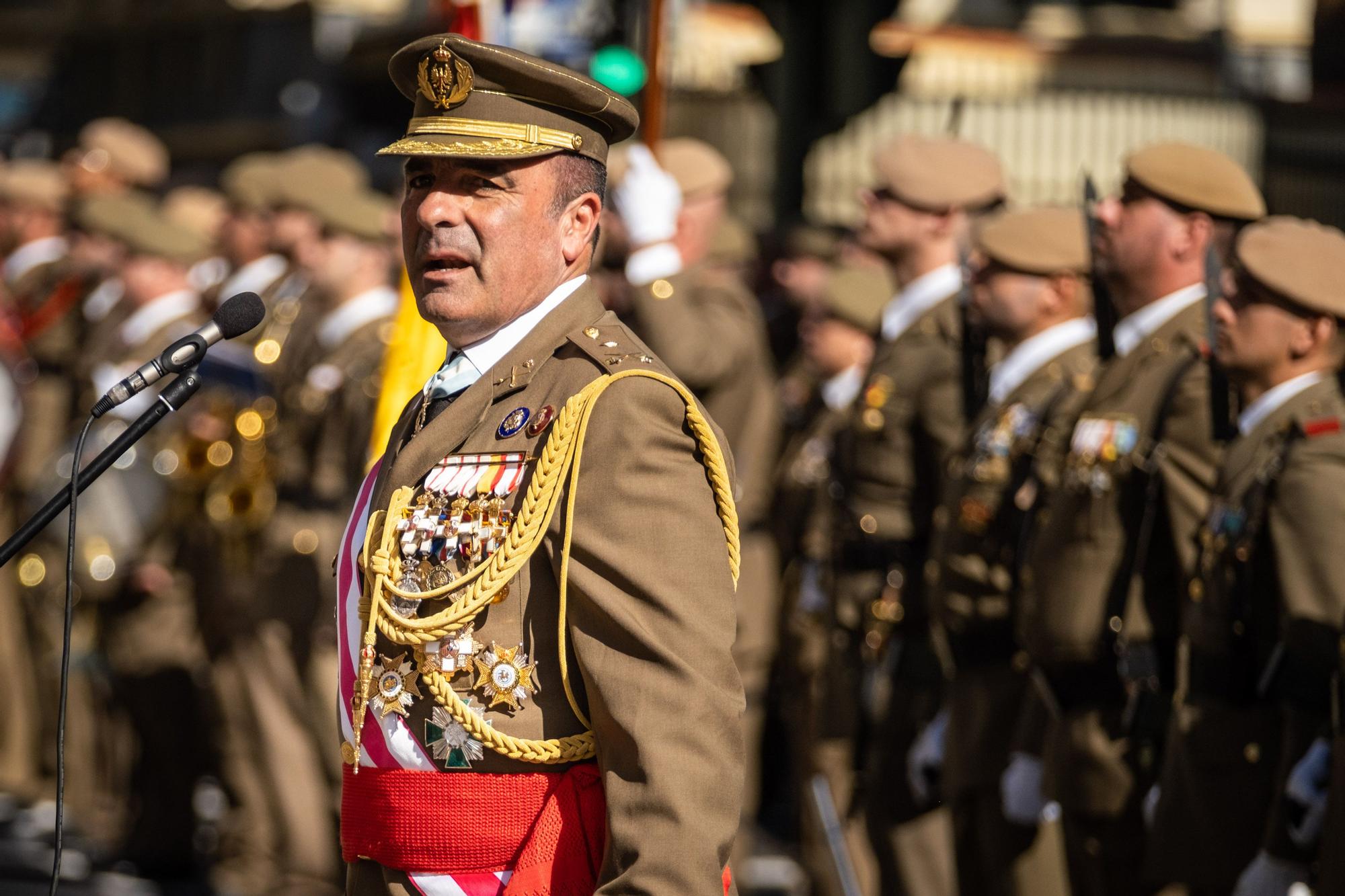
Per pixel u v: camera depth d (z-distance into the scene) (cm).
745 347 2350
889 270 2727
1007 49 4406
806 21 3603
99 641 2834
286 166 2703
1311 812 1449
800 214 3625
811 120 3619
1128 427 1698
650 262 2236
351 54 4531
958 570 1948
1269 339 1534
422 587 1018
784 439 3011
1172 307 1750
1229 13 4966
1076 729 1716
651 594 964
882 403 2162
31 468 3228
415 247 1053
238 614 2614
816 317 2703
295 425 2591
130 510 2777
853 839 2261
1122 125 4288
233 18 4909
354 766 1038
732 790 960
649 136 2231
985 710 1925
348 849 1044
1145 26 4806
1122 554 1695
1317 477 1470
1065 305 2030
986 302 2045
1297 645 1459
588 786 1002
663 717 951
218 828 2720
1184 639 1581
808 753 2438
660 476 984
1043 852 1884
